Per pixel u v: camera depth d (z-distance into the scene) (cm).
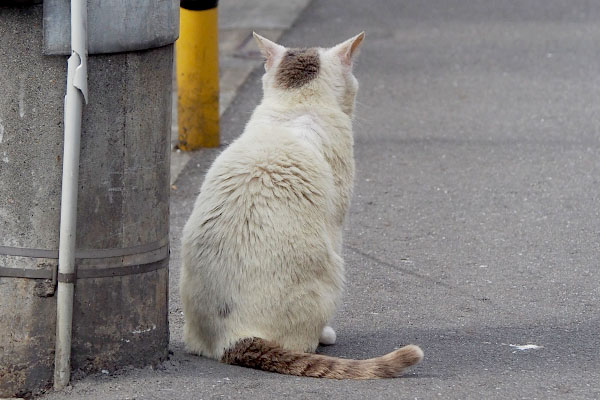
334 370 750
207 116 1516
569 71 2106
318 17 2656
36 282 704
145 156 718
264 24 2531
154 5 693
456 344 859
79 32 659
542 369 794
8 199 695
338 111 854
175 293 984
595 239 1181
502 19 2675
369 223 1241
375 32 2495
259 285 757
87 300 716
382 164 1492
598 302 979
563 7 2831
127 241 720
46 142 686
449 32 2506
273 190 763
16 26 669
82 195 698
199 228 783
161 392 714
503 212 1282
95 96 687
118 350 738
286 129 812
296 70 855
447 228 1223
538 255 1126
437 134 1664
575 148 1573
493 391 736
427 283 1036
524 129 1689
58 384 715
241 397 710
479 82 2019
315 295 772
